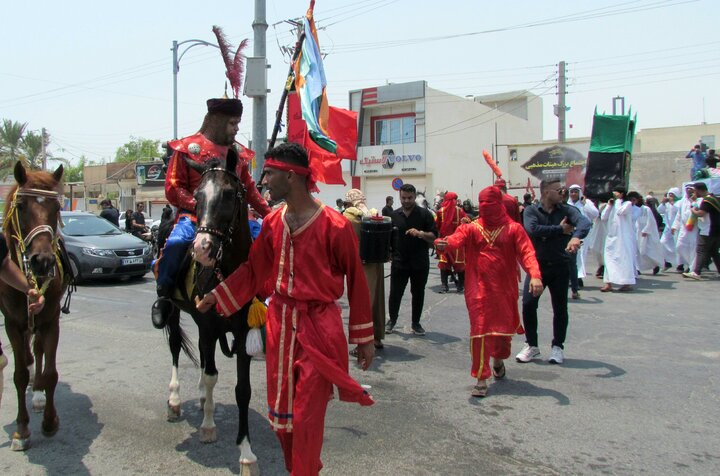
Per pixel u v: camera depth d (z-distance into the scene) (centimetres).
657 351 724
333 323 322
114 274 1334
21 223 434
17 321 446
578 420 504
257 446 452
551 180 665
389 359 707
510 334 566
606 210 1183
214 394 580
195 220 470
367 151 3512
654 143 5216
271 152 324
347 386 313
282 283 324
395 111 3469
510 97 4894
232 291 346
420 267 811
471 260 575
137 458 432
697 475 404
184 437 470
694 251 1384
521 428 487
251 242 424
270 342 329
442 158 3500
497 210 561
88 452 443
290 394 323
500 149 4178
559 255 659
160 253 548
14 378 449
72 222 1443
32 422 503
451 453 439
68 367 671
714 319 900
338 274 332
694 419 504
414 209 809
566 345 758
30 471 412
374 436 470
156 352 741
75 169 6875
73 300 1123
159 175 4384
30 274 425
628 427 488
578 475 404
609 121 1484
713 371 641
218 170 385
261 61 1061
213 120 464
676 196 1803
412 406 541
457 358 713
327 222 324
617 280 1159
